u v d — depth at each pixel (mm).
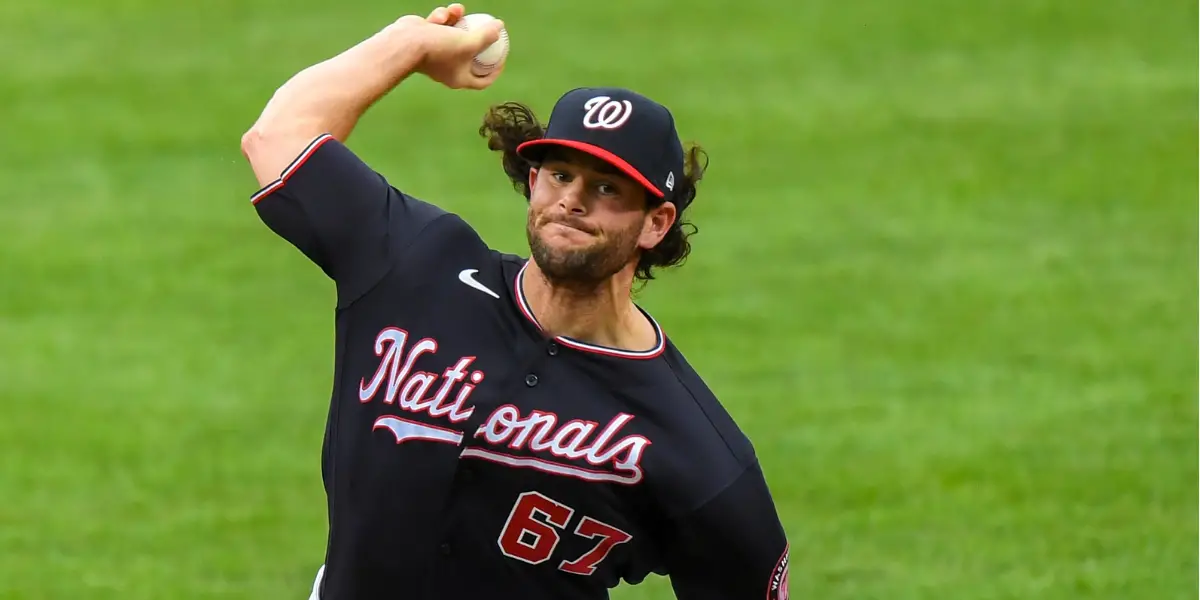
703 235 47938
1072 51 65188
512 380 14281
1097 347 38906
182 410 35812
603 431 14227
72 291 43969
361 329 14625
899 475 31734
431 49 15266
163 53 66438
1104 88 61000
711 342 39719
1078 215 49250
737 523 14430
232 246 47594
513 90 61688
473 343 14391
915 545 28672
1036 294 42812
